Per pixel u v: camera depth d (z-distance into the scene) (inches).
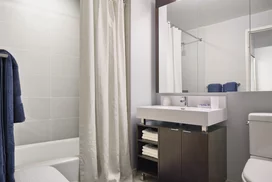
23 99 86.8
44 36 93.1
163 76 98.7
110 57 82.7
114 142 81.2
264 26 71.6
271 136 61.6
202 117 66.1
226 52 80.2
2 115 48.4
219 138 73.1
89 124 72.6
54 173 55.9
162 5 99.2
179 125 81.2
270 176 47.8
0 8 80.8
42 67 92.5
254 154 64.9
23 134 86.9
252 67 73.9
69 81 101.7
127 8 91.0
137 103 92.5
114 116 81.7
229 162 78.9
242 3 76.7
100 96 77.0
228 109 79.2
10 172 48.3
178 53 93.9
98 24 77.4
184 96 91.3
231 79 78.7
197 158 67.1
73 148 94.3
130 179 84.8
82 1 75.2
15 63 52.5
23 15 86.8
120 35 86.7
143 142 89.0
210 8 84.8
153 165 90.9
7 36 82.4
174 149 73.3
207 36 85.4
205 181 65.2
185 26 91.7
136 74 92.2
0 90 48.5
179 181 71.9
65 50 100.3
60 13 98.5
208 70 85.0
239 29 77.2
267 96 70.4
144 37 96.5
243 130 75.4
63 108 99.4
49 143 88.2
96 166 74.0
